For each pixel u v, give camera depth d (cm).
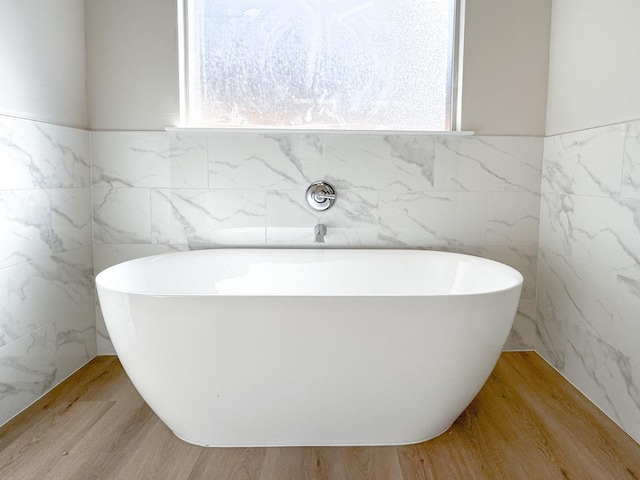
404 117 289
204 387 181
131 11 271
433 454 189
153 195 280
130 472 177
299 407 185
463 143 281
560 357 262
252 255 270
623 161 206
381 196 283
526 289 289
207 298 170
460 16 281
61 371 249
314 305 171
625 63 206
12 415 213
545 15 276
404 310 173
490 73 278
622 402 207
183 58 281
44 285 234
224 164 279
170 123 277
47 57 237
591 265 231
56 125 243
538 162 283
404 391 184
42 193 232
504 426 209
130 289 231
